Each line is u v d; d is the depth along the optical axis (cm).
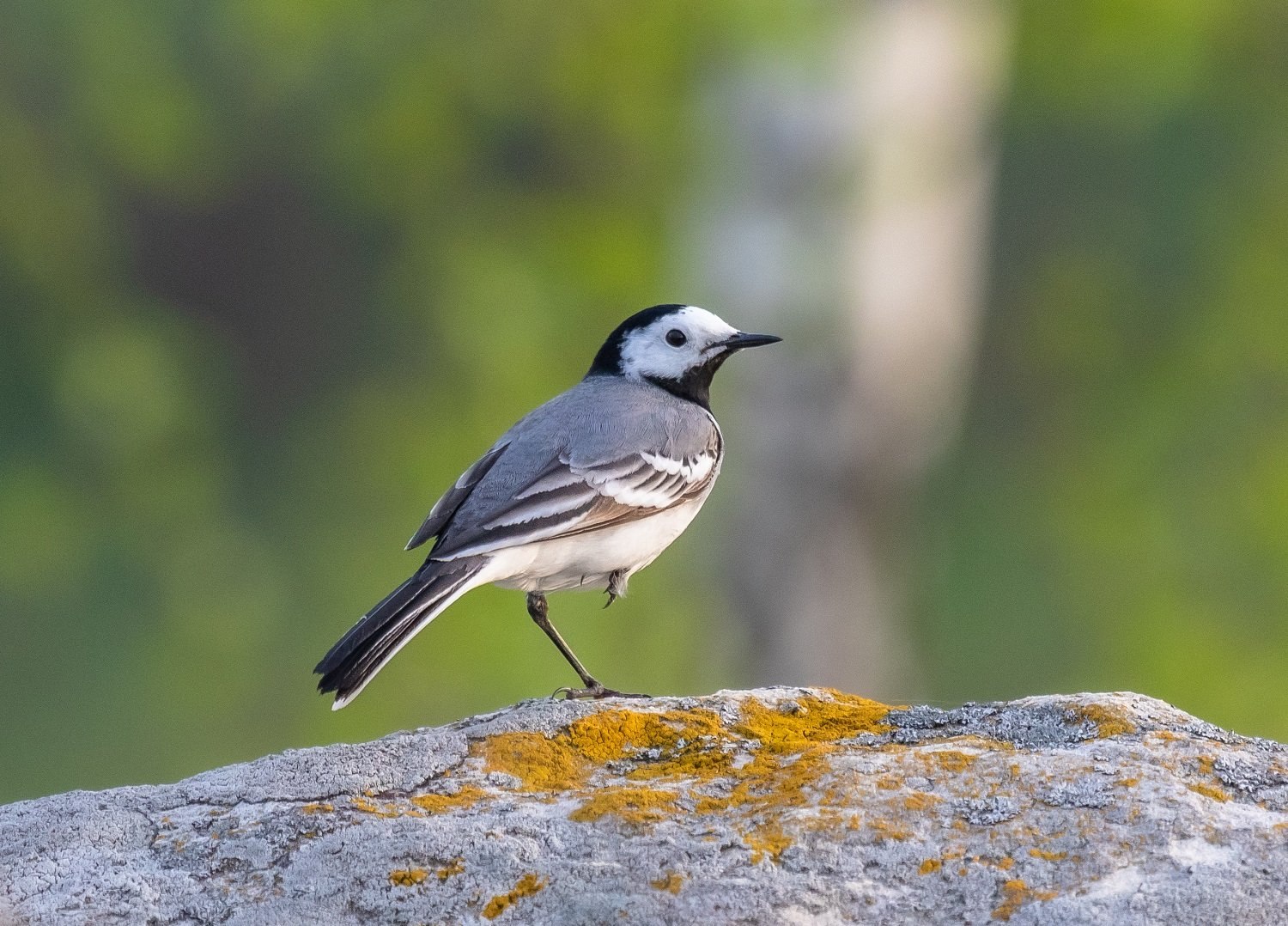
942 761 550
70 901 530
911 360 1672
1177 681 1919
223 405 2202
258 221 2222
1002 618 2062
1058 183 2075
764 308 1614
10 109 2048
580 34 1855
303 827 552
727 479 1667
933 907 498
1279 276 1969
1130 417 2048
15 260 2078
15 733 1956
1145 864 500
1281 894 487
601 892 509
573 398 824
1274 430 1978
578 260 1962
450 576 720
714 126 1677
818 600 1672
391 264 2194
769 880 508
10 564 2019
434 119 1981
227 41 2008
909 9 1585
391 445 2114
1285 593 1947
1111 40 1772
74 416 2069
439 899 518
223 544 2070
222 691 1980
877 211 1612
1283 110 1953
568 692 754
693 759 590
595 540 770
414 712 1866
